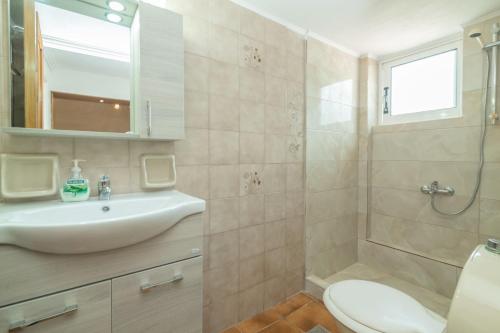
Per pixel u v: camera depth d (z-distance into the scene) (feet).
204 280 4.62
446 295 5.83
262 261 5.45
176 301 3.03
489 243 2.15
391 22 5.62
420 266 6.28
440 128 6.03
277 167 5.64
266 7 5.08
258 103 5.24
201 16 4.41
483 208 5.41
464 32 5.60
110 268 2.58
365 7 5.07
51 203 3.11
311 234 6.37
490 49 5.19
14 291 2.18
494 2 4.83
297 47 5.91
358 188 7.57
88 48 3.54
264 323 5.13
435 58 6.46
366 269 7.20
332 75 6.66
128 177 3.84
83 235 2.29
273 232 5.62
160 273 2.89
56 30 3.34
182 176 4.29
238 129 4.95
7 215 2.56
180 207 2.95
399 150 6.81
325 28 5.88
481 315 1.59
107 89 3.64
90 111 3.52
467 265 1.96
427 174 6.28
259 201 5.34
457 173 5.78
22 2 3.13
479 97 5.40
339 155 6.97
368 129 7.30
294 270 6.08
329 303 3.58
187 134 4.32
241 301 5.13
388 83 7.36
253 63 5.13
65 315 2.38
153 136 3.56
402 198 6.78
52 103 3.30
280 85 5.61
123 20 3.77
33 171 3.20
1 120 3.02
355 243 7.57
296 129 5.98
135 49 3.68
